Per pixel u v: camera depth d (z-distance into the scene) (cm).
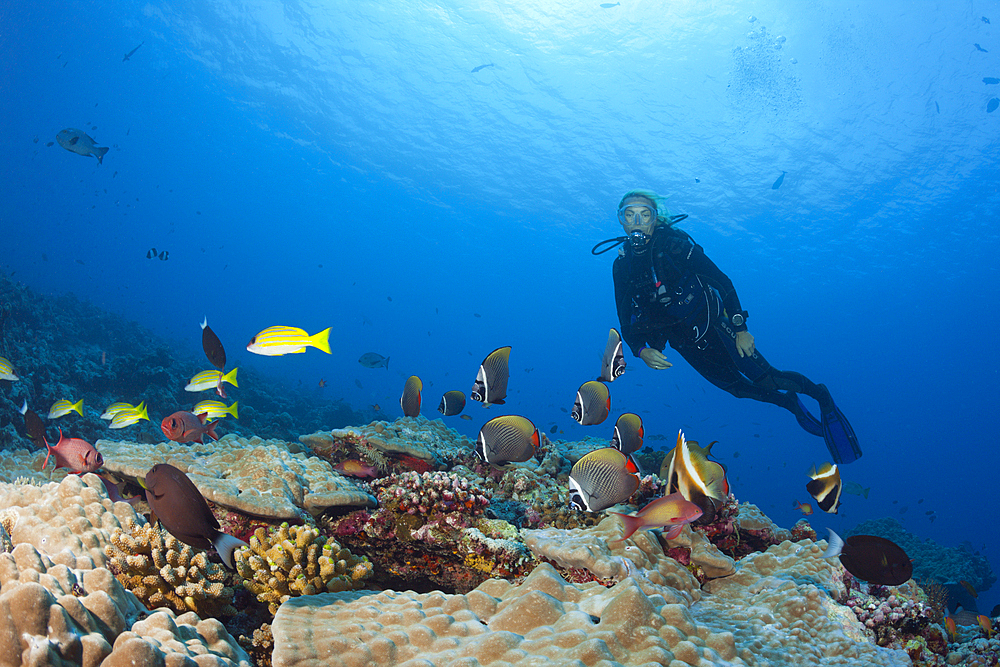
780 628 332
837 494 324
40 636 167
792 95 3275
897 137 3375
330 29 3538
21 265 5172
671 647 231
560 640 226
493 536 364
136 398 1189
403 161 4875
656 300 668
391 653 225
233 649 230
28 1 3778
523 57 3438
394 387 8156
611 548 352
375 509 372
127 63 4300
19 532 255
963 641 411
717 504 409
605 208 4744
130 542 263
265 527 322
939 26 2827
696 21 3008
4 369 541
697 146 3769
